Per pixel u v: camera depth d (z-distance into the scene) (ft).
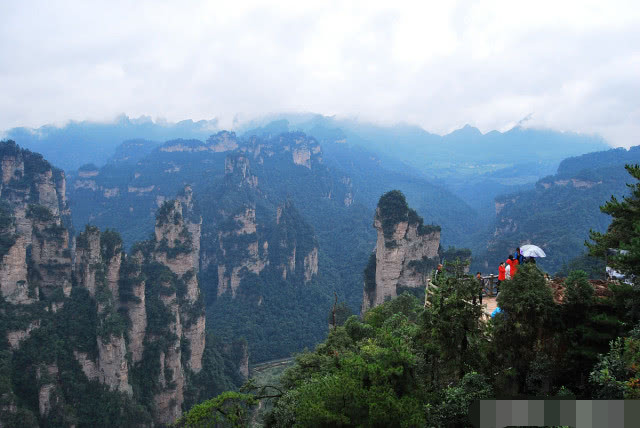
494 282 85.92
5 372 199.41
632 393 43.78
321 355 100.07
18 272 225.56
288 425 73.56
